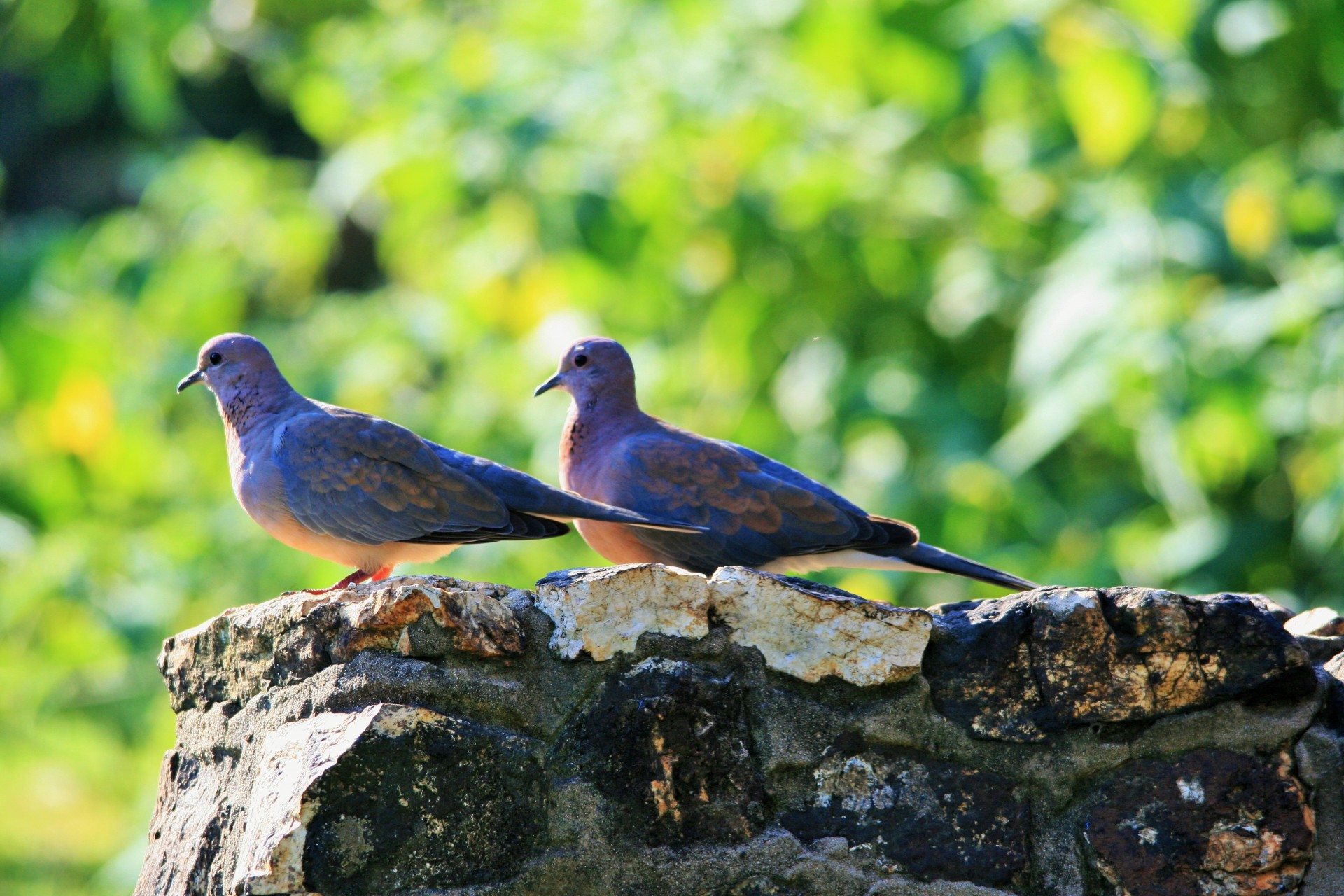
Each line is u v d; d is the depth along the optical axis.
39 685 12.11
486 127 12.28
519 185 12.41
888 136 13.09
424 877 5.07
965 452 12.06
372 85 13.36
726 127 12.20
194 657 6.18
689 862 5.29
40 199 25.83
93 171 25.88
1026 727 5.54
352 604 5.40
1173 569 11.73
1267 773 5.51
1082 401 10.88
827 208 12.29
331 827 4.99
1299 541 12.06
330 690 5.30
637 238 12.24
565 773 5.30
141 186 21.19
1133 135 11.38
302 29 16.62
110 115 25.42
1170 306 11.12
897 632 5.56
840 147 12.81
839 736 5.50
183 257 13.35
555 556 10.90
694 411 13.02
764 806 5.43
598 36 13.39
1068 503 12.64
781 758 5.45
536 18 13.42
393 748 5.07
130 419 12.32
